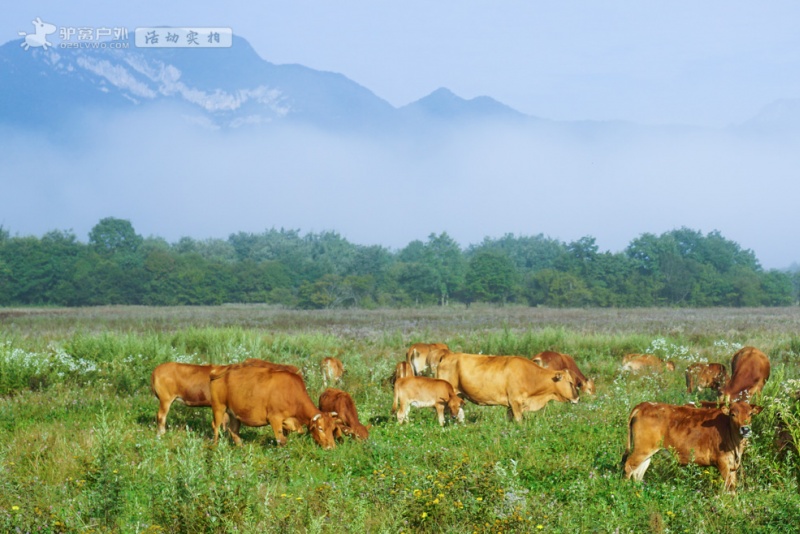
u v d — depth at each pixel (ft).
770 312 277.03
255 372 37.45
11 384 55.83
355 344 95.30
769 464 29.30
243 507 24.12
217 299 342.64
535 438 36.11
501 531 23.11
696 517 24.89
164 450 33.88
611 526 23.85
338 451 35.01
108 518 25.07
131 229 416.67
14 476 27.63
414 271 345.31
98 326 149.18
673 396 49.49
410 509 25.05
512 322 180.86
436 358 56.13
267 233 539.29
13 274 337.72
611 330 140.77
